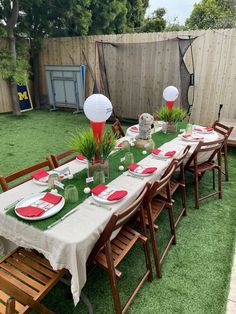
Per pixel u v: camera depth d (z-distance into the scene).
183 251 2.01
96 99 1.60
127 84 5.48
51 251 1.25
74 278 1.22
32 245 1.32
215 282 1.73
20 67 5.83
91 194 1.58
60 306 1.54
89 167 1.75
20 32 6.12
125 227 1.73
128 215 1.40
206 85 4.89
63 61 6.49
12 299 0.89
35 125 5.42
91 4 6.43
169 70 5.01
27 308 1.15
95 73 6.01
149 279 1.72
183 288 1.68
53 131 5.02
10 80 5.94
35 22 6.21
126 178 1.82
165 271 1.82
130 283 1.71
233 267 1.85
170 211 2.03
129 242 1.60
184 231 2.25
